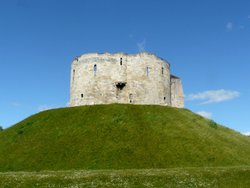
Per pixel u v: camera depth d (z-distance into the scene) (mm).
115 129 59719
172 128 60188
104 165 49219
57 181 33812
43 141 58344
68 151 53969
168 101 81812
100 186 32500
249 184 34781
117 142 55469
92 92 77250
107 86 77375
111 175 35812
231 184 34531
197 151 52969
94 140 56531
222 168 40938
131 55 79500
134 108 67625
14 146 58812
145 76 78812
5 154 56438
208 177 36000
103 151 53094
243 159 52000
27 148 56969
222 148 54656
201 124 64875
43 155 53688
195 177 35719
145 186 32750
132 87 78000
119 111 66000
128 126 60531
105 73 77875
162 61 81625
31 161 52500
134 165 48906
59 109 71125
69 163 50656
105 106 68938
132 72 78625
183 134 58094
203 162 50000
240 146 58062
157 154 51938
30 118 70438
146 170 40344
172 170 39875
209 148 54094
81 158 51688
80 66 79938
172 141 55688
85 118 64750
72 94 81062
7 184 32969
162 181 34219
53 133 60781
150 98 78125
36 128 64125
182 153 52344
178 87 91500
